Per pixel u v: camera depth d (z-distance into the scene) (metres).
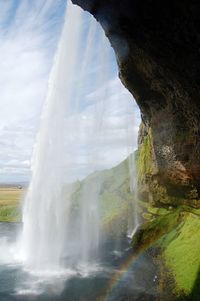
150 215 47.09
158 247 34.19
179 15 17.36
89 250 41.34
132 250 38.62
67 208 61.91
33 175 47.97
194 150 32.69
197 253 25.95
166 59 22.77
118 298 25.23
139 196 55.28
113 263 35.38
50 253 39.78
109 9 21.28
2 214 81.38
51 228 48.06
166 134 37.28
